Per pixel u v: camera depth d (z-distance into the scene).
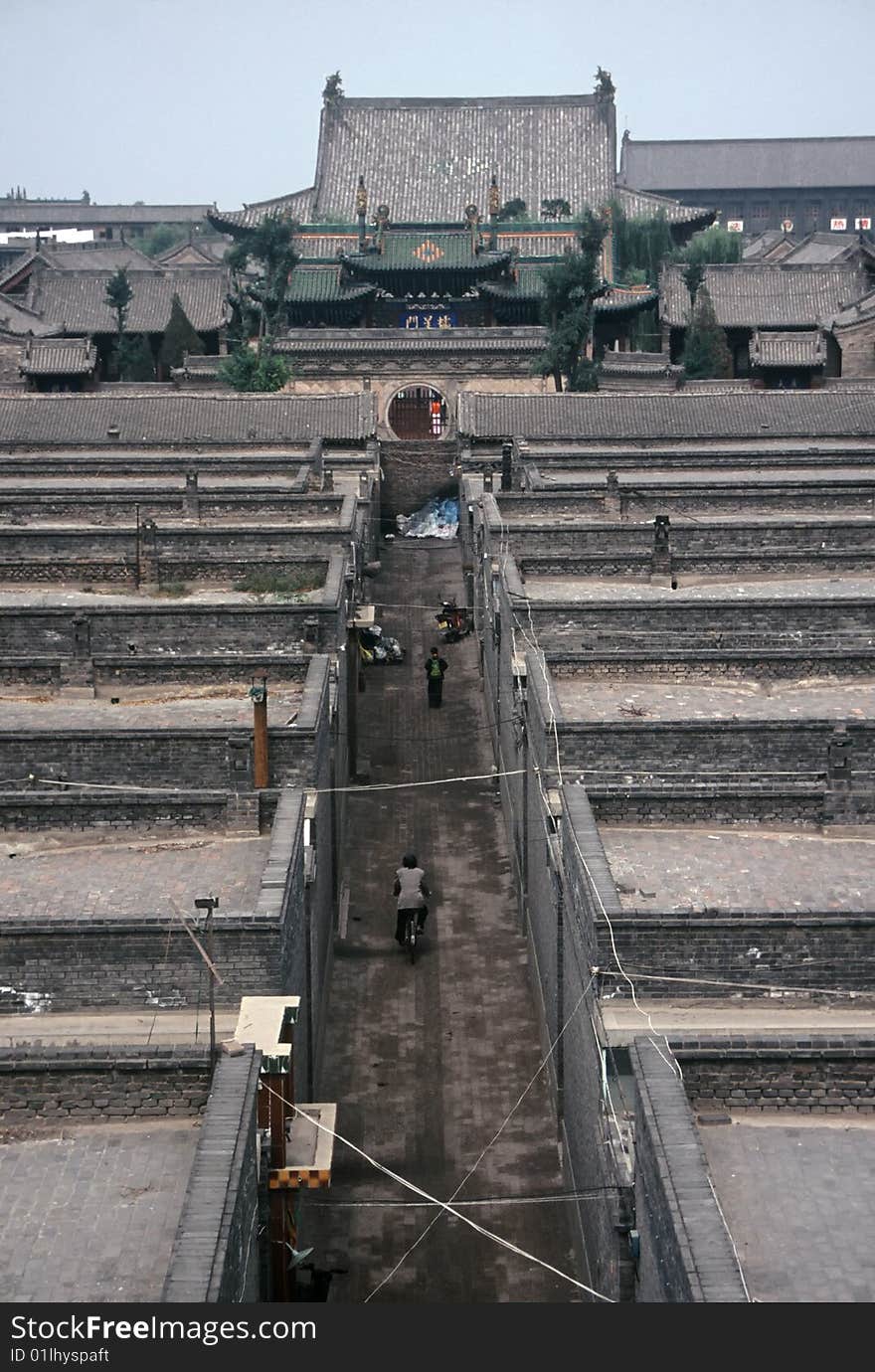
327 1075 34.84
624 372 110.00
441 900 43.81
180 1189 20.22
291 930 27.44
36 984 25.20
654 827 30.72
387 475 98.94
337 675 42.81
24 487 67.00
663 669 38.78
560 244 123.69
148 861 29.95
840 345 114.38
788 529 53.00
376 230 122.12
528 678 38.28
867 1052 21.09
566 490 61.41
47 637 42.25
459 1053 35.72
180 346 120.12
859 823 30.44
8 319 114.12
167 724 36.84
